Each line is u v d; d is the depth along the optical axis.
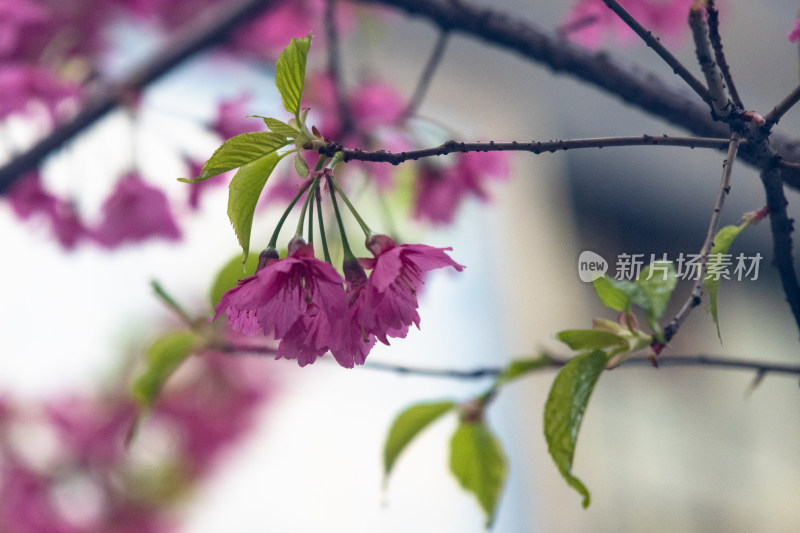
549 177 2.83
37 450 1.71
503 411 2.54
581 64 1.02
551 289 2.70
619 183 3.01
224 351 1.03
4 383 1.71
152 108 1.24
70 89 1.24
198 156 1.30
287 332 0.89
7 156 1.26
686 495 2.90
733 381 3.16
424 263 0.90
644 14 1.10
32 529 1.67
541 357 1.01
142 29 1.53
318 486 2.12
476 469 1.04
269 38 1.52
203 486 1.88
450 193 1.22
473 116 2.70
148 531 1.79
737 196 3.16
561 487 2.53
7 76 1.21
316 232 1.18
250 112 1.24
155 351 1.03
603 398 2.82
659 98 1.00
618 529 2.66
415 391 2.29
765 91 3.46
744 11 3.49
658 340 0.89
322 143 0.89
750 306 3.18
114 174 1.29
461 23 1.04
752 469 3.08
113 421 1.75
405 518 2.29
